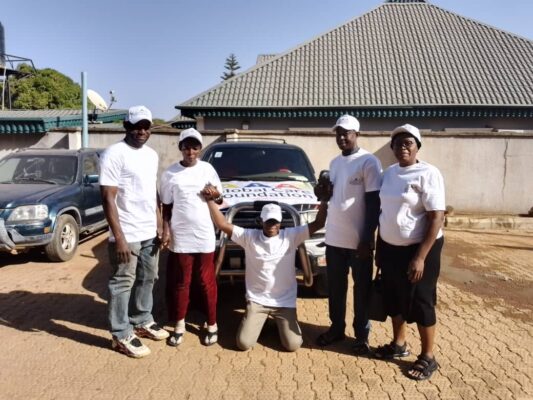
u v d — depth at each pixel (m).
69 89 31.05
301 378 3.65
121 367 3.77
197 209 4.03
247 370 3.76
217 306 5.17
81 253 7.38
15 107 28.64
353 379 3.65
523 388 3.55
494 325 4.78
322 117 14.93
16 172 7.60
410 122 15.02
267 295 4.12
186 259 4.07
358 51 17.16
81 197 7.35
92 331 4.45
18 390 3.41
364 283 3.97
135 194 3.88
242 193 5.08
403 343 3.96
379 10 19.41
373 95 14.98
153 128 11.66
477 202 10.91
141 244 4.04
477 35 17.70
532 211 10.56
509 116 14.46
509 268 7.00
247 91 15.38
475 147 10.79
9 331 4.42
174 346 4.16
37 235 6.35
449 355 4.08
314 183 5.81
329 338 4.22
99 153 8.52
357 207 3.90
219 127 15.27
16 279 6.00
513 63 16.22
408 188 3.48
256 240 4.07
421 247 3.43
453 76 15.67
